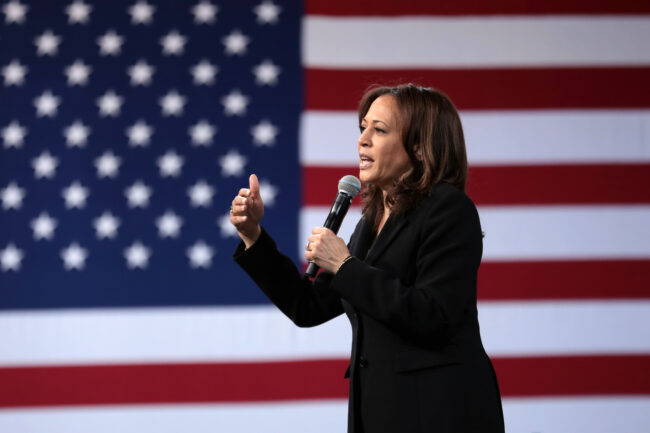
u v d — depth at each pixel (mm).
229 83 12062
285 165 11781
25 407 11117
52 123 11938
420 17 12141
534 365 11211
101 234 11578
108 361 11258
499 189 11625
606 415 11102
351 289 3947
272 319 11367
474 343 4121
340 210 5062
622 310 11281
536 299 11328
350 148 11867
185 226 11625
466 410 3893
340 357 11281
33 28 12289
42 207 11641
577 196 11586
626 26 12031
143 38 12258
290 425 11156
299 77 12039
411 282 4141
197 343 11312
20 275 11430
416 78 11992
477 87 11930
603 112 11805
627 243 11438
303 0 12242
